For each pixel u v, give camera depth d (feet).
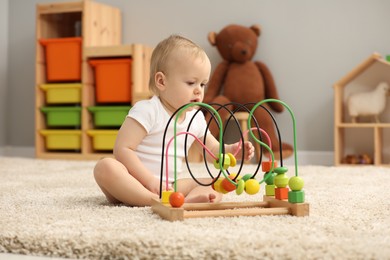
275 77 9.40
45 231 2.67
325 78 9.18
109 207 3.50
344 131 8.79
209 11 9.78
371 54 8.96
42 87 9.78
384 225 2.88
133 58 9.07
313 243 2.39
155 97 3.90
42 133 9.80
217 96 9.09
